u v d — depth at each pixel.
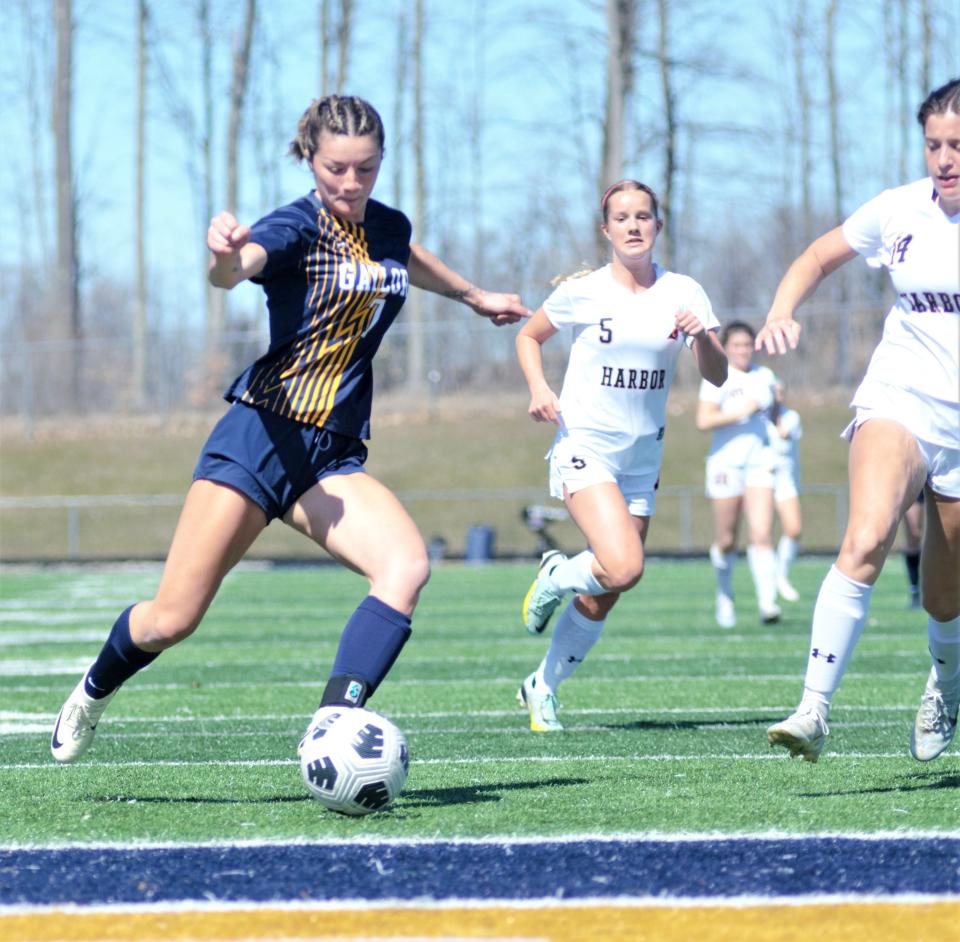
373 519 15.02
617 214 21.03
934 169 14.74
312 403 14.88
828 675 15.28
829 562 79.69
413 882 11.84
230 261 13.42
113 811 15.43
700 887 11.55
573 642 22.45
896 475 15.03
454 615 49.69
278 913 10.95
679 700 26.86
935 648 16.39
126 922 10.76
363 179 14.77
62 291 140.38
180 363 121.31
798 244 153.75
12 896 11.55
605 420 21.42
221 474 14.82
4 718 25.28
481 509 100.62
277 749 20.88
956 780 16.70
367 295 14.93
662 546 95.94
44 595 63.00
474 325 117.25
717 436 41.44
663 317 21.06
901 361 15.40
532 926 10.51
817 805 15.14
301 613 52.19
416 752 20.30
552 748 20.52
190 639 42.28
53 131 139.88
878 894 11.28
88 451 114.44
